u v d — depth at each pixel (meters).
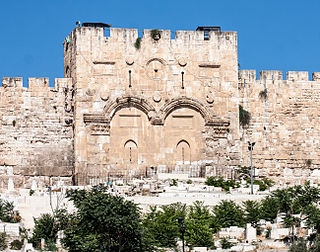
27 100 105.75
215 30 109.19
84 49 105.56
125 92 105.81
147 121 106.00
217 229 86.81
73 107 106.25
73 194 81.00
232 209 88.44
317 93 112.31
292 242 81.62
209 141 107.12
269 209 89.31
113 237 77.56
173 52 107.31
